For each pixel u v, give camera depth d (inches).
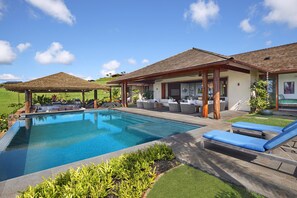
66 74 806.5
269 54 633.6
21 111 669.3
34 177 141.6
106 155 188.1
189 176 143.7
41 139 335.9
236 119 388.8
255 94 485.1
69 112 655.8
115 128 423.5
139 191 116.3
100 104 858.1
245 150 170.1
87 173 126.1
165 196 117.6
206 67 385.7
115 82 785.6
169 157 169.2
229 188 125.2
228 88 565.0
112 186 117.6
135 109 660.1
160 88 853.8
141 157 158.9
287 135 147.0
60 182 115.3
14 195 117.9
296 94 529.3
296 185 126.8
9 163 219.8
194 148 209.0
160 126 409.4
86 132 390.6
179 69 423.2
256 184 129.0
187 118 420.2
